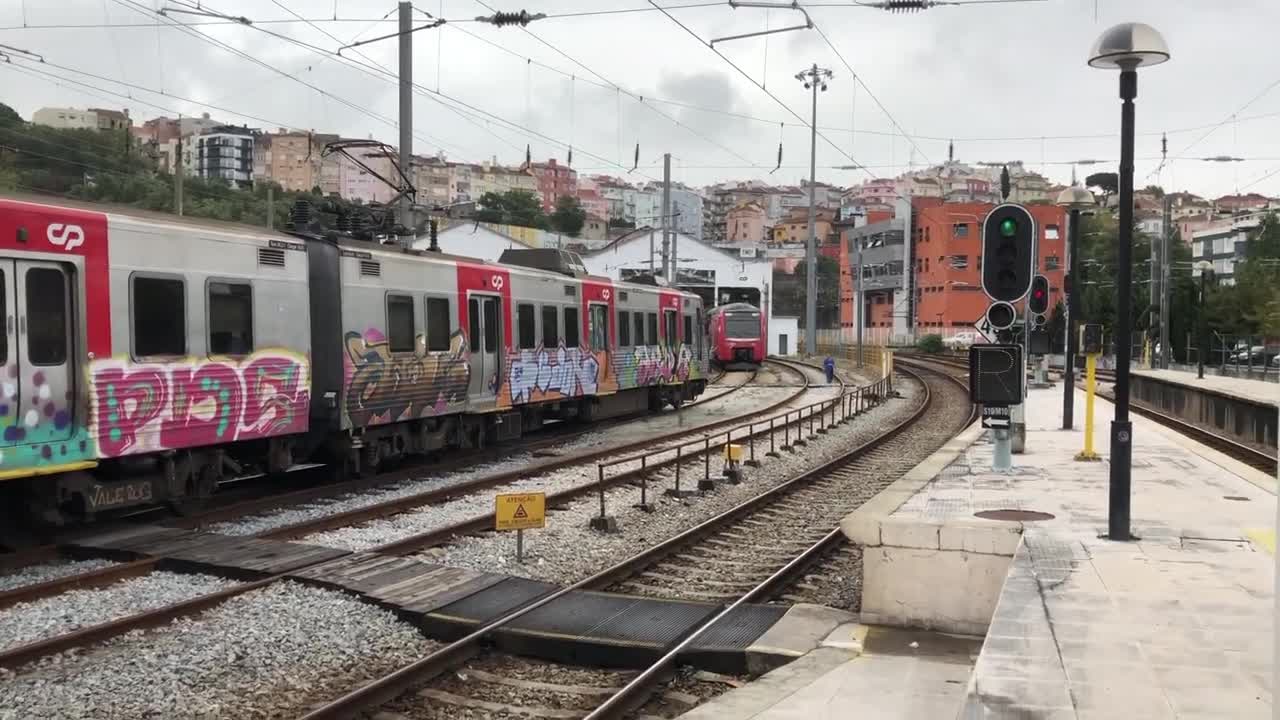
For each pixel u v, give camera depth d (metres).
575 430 26.31
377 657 8.00
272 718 6.71
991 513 10.16
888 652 8.02
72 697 6.78
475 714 6.95
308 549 10.88
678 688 7.59
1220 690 5.46
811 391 42.78
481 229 64.69
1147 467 14.78
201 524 12.88
